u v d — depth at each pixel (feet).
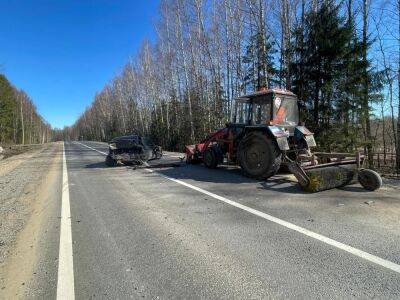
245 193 28.55
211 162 44.01
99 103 313.32
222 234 18.65
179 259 15.65
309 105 47.91
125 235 19.17
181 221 21.34
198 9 90.48
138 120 172.55
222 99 92.32
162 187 32.99
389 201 24.26
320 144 46.21
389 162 51.31
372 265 14.32
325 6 46.52
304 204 24.21
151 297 12.49
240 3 75.97
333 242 16.90
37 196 31.86
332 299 11.89
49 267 15.35
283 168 35.88
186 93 109.70
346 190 28.50
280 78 59.31
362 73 45.60
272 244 16.96
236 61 81.71
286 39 57.16
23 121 300.81
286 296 12.17
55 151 117.29
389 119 60.80
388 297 11.91
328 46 44.16
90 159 72.43
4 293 13.25
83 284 13.65
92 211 24.85
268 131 33.86
